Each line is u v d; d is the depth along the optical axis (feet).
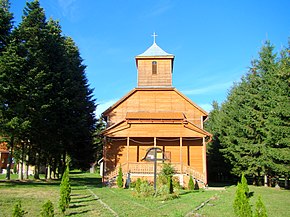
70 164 126.11
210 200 61.46
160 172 90.68
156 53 120.16
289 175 88.53
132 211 45.19
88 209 46.16
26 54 86.79
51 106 94.43
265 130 93.97
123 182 91.71
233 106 121.90
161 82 116.47
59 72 102.78
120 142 106.73
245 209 37.58
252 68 108.06
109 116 110.73
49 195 60.70
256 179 119.24
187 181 92.99
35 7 97.09
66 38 134.82
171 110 110.52
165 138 106.42
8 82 79.56
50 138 99.04
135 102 111.96
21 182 89.66
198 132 98.37
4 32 83.87
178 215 41.88
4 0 92.22
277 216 44.37
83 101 119.55
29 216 38.73
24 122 77.20
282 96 78.07
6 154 180.34
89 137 118.52
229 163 128.57
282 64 82.74
